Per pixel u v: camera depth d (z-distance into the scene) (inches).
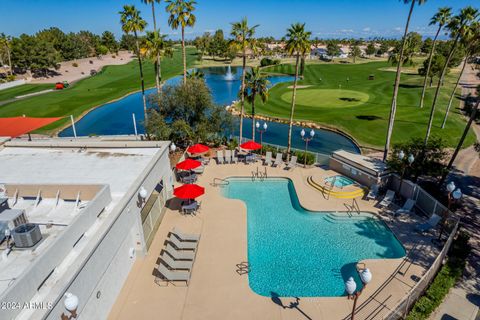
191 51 7780.5
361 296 575.2
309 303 564.4
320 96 2770.7
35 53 3774.6
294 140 1737.2
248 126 2027.6
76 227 459.8
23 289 346.9
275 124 2059.5
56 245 410.0
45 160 814.5
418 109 2151.8
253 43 1221.7
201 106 1312.7
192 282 612.1
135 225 650.8
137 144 896.3
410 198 912.3
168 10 1429.6
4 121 1295.5
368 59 6515.8
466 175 1122.7
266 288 620.7
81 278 432.8
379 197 951.0
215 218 838.5
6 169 761.0
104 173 735.7
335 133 1836.9
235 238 751.7
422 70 2842.0
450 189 692.1
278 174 1123.3
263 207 933.2
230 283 610.5
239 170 1160.2
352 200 938.1
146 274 633.0
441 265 647.1
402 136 1640.0
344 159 1091.9
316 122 1978.3
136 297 574.6
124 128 1974.7
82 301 438.9
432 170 917.2
